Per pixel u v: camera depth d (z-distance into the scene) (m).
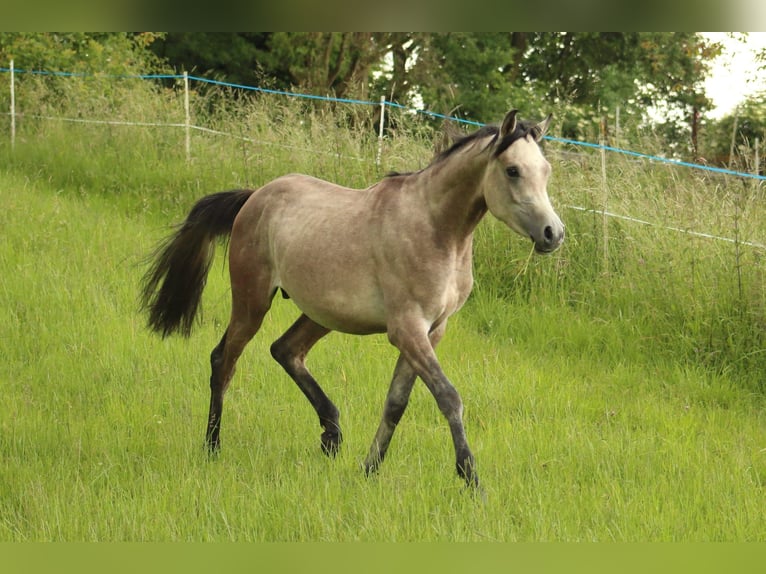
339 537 6.43
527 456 8.16
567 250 13.66
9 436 8.43
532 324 12.77
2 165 19.97
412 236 7.15
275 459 8.03
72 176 19.12
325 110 18.11
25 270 13.21
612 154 15.03
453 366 11.08
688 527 6.79
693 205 12.88
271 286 8.36
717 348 11.65
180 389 9.99
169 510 6.87
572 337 12.35
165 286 9.03
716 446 8.89
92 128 20.64
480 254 14.16
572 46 37.44
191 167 18.39
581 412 9.80
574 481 7.68
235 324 8.59
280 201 8.24
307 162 16.89
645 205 13.34
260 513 6.76
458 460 6.86
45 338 11.30
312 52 33.72
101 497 7.06
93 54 24.50
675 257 12.55
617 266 13.38
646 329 12.19
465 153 7.08
